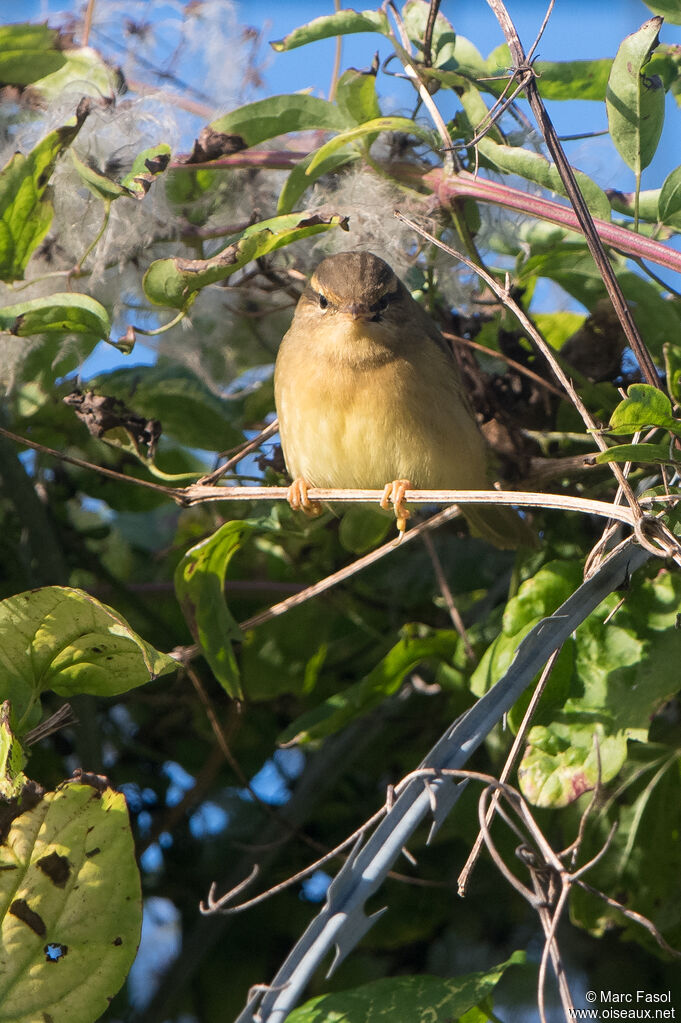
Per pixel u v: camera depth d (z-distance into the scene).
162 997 7.65
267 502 8.12
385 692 7.21
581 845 6.72
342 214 7.71
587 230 5.60
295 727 7.03
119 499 8.77
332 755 7.82
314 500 7.11
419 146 7.27
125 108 6.99
